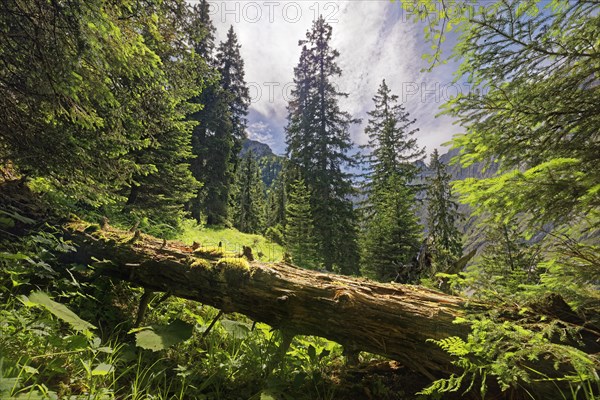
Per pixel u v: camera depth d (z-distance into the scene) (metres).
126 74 4.23
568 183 2.21
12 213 3.79
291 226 16.94
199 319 3.11
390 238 15.14
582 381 1.72
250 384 2.61
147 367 2.47
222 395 2.46
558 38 2.72
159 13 5.11
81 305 3.09
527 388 2.05
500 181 2.35
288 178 24.78
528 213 2.70
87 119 3.77
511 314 2.36
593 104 2.55
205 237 12.56
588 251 2.42
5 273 2.80
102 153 4.48
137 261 3.20
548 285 2.46
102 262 3.26
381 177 25.06
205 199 23.33
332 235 20.62
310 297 2.62
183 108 9.38
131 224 7.43
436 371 2.44
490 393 2.23
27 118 3.82
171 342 2.42
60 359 2.04
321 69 25.20
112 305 3.33
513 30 2.79
